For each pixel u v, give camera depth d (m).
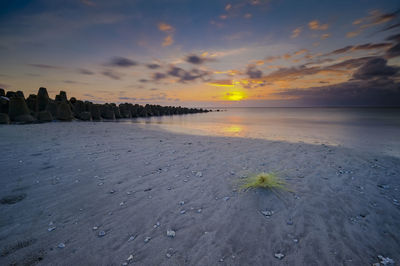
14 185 4.52
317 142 11.16
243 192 4.43
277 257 2.52
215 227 3.16
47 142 9.20
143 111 45.06
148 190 4.52
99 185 4.72
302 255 2.55
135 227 3.14
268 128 19.38
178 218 3.41
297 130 17.45
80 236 2.88
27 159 6.43
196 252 2.61
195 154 7.93
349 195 4.27
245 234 2.98
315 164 6.63
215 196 4.24
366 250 2.62
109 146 8.99
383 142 11.23
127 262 2.43
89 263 2.40
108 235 2.93
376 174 5.66
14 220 3.19
